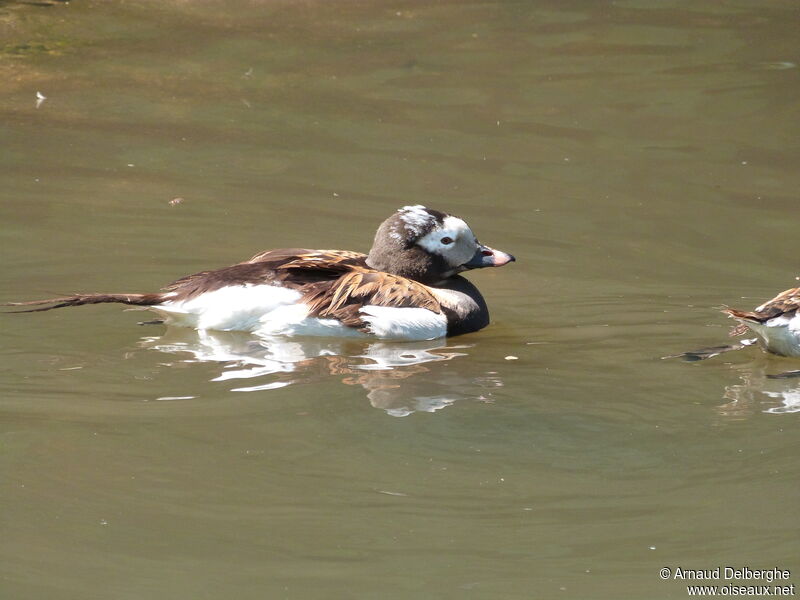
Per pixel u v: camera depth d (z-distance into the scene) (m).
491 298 13.45
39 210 15.16
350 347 11.70
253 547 8.04
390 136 18.22
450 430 9.78
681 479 9.05
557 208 16.03
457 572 7.82
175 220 15.09
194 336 11.77
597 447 9.57
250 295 11.77
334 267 12.10
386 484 8.88
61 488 8.69
